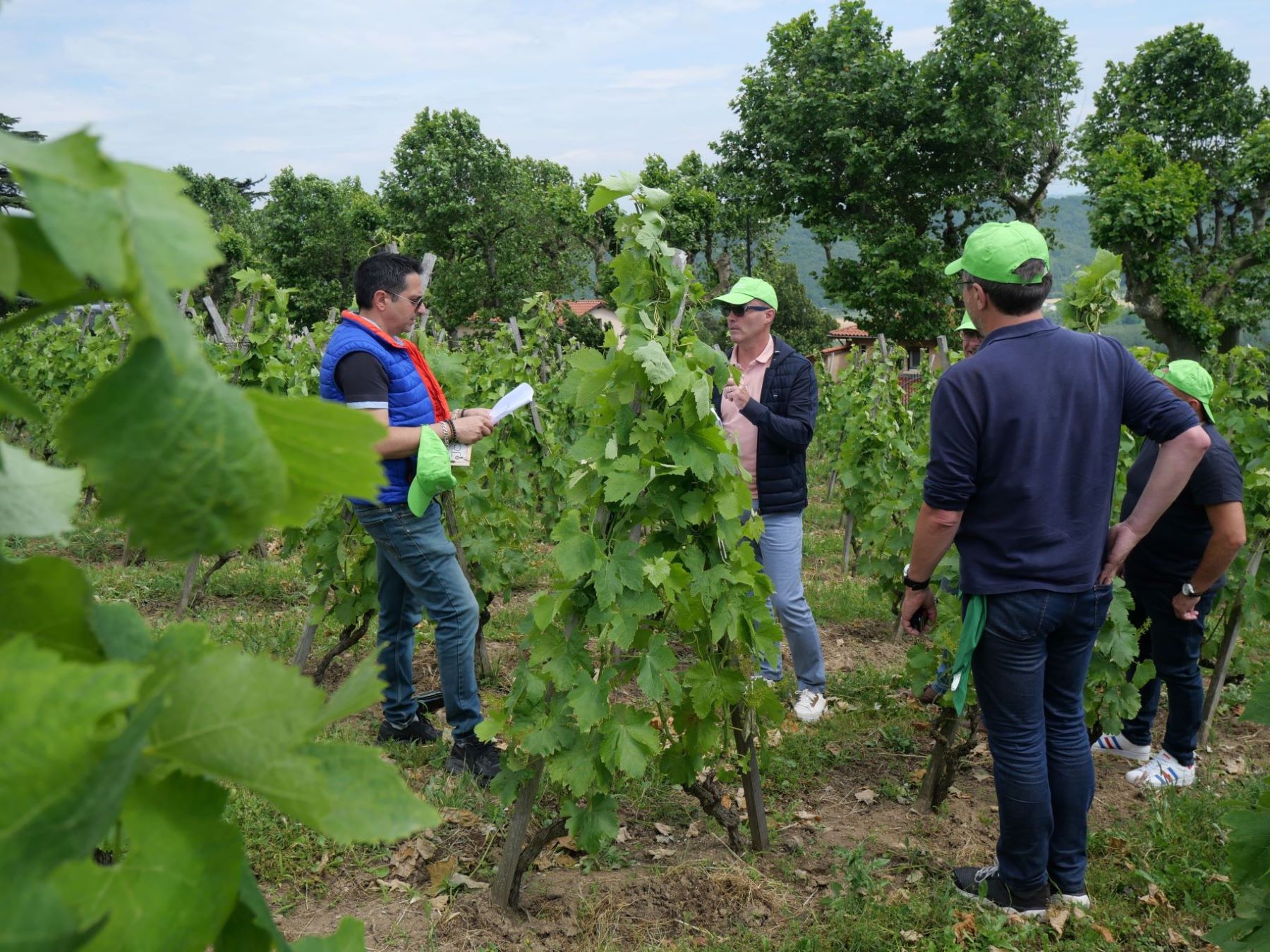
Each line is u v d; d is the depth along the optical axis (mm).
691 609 3197
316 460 331
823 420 13914
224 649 371
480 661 5391
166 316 281
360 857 3371
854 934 3008
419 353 3873
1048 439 2832
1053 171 31359
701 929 3057
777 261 44375
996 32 30031
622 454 3084
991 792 4293
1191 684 4219
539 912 3131
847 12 31359
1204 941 3090
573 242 41688
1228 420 6461
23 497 380
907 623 3254
